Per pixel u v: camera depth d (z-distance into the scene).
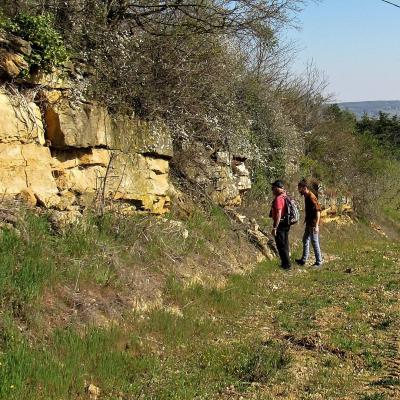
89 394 5.38
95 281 7.34
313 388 5.87
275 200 12.48
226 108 14.41
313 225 13.46
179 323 7.68
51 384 5.16
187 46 11.88
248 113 17.50
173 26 11.63
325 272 13.26
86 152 8.96
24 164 7.67
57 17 9.43
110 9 10.59
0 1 8.52
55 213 7.80
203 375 6.20
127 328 6.96
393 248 19.94
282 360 6.69
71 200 8.52
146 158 10.63
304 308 9.63
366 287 11.48
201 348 7.17
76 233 7.79
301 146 23.69
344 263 14.89
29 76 7.98
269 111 18.66
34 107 8.03
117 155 9.50
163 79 11.37
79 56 9.27
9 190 7.36
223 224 12.90
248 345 7.29
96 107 9.17
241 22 12.19
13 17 8.41
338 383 6.04
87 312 6.69
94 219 8.64
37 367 5.21
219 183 13.95
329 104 28.03
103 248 7.99
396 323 8.59
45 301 6.41
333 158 26.64
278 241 12.71
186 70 11.68
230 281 10.65
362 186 27.25
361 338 7.81
